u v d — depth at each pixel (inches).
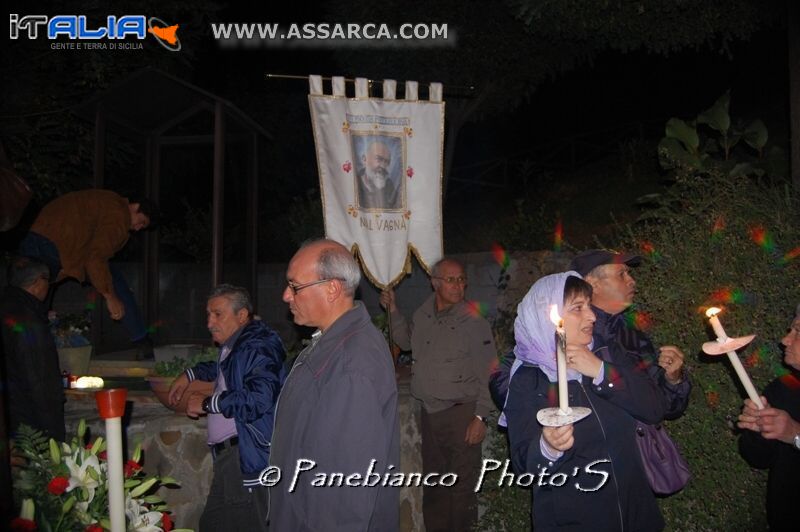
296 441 98.0
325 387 97.0
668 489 106.7
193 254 386.9
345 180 182.2
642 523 103.3
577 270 119.6
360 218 182.7
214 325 144.9
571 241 292.7
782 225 123.5
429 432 179.3
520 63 299.1
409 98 186.9
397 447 99.6
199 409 148.3
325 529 93.0
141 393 178.1
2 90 287.4
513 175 427.8
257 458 133.0
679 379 110.3
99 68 286.2
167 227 404.5
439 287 181.6
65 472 104.0
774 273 121.5
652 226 144.8
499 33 285.4
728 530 124.3
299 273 104.7
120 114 257.4
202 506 159.9
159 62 308.7
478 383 176.2
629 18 187.8
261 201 482.6
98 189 228.4
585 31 199.5
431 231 187.3
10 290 144.9
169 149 289.7
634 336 114.8
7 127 287.6
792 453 104.3
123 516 90.0
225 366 139.5
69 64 298.0
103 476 105.6
